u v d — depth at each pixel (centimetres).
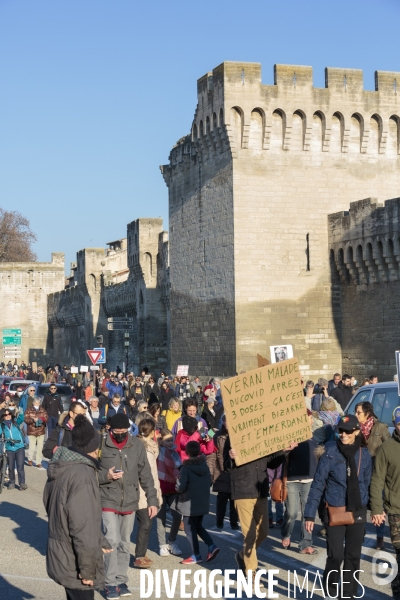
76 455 1176
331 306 4828
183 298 5338
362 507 1396
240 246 4738
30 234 15475
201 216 5094
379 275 4500
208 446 2044
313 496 1390
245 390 1574
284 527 1852
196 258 5166
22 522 2208
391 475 1468
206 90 4916
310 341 4794
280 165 4788
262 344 4741
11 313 12131
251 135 4747
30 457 3444
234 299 4728
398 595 1455
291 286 4781
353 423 1384
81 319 10275
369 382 3334
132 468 1564
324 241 4838
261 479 1578
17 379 5878
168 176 5528
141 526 1712
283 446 1568
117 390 4681
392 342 4438
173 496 1856
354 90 4866
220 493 2061
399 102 4950
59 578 1145
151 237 7788
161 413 2591
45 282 12219
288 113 4766
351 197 4878
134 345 8312
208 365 5028
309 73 4812
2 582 1600
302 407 1582
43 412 3400
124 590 1537
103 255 9856
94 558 1127
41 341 12194
